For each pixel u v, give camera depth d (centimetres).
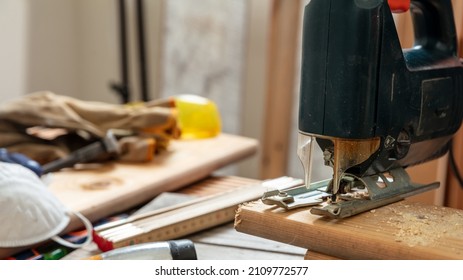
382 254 63
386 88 69
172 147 141
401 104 72
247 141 148
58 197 108
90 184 116
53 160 127
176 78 201
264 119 180
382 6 67
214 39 190
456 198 108
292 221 68
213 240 95
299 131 72
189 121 149
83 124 131
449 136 84
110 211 109
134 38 208
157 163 130
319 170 167
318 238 67
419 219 70
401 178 78
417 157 81
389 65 69
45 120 129
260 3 178
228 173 191
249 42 182
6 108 129
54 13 212
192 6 193
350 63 67
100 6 215
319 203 73
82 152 125
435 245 63
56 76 218
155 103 142
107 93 222
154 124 134
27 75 207
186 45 197
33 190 95
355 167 73
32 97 134
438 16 83
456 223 69
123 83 176
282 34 173
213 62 192
